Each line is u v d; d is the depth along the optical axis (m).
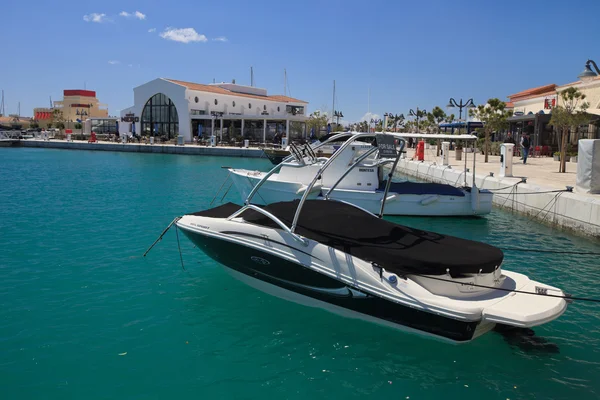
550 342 6.67
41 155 49.09
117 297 8.09
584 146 13.69
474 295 6.32
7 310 7.48
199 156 49.34
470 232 13.70
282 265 7.19
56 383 5.52
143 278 9.03
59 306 7.68
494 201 18.48
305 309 7.48
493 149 38.06
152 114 67.81
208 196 20.09
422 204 15.72
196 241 8.23
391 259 6.46
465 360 6.15
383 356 6.22
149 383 5.57
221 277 9.09
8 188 21.73
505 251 11.48
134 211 16.05
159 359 6.11
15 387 5.43
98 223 13.89
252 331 6.86
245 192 17.62
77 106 116.81
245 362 6.06
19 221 14.02
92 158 44.88
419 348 6.40
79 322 7.11
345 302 6.80
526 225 14.73
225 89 75.38
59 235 12.30
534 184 16.30
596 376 5.86
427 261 6.27
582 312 7.75
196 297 8.08
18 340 6.52
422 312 6.08
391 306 6.34
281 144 51.06
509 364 6.08
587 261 10.55
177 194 20.56
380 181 16.50
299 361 6.10
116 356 6.15
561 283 9.15
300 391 5.48
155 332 6.82
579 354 6.36
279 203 8.14
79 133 91.00
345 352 6.31
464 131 40.09
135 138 64.19
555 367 6.04
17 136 72.25
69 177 27.05
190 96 64.12
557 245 12.09
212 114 63.31
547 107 34.72
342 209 7.78
